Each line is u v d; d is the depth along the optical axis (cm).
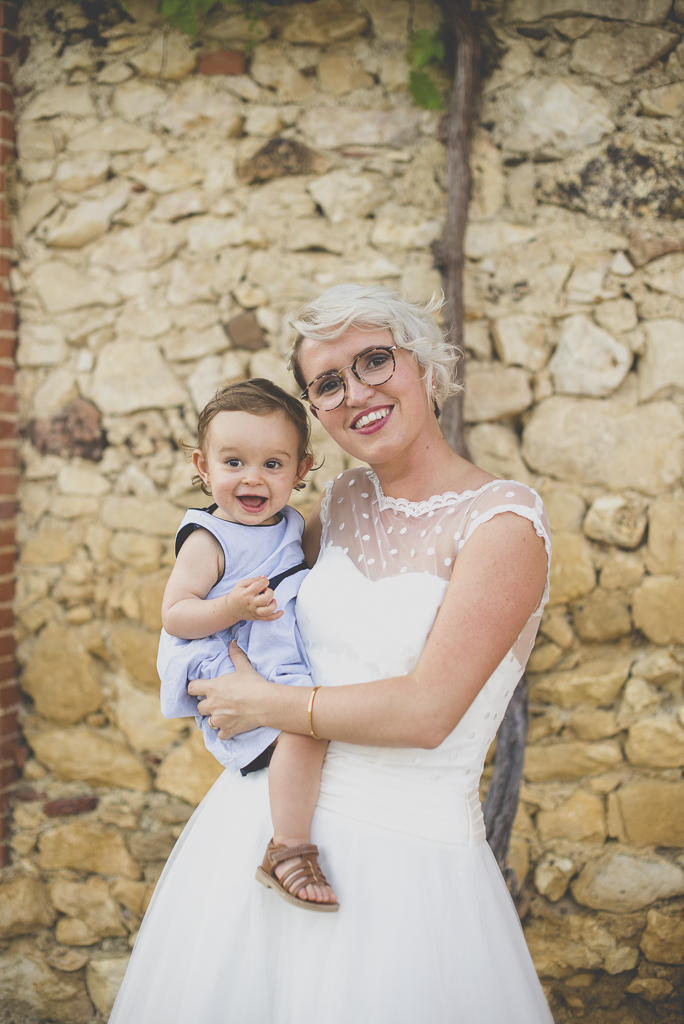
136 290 269
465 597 124
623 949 231
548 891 236
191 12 255
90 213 272
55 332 274
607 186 245
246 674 138
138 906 257
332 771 138
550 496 246
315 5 258
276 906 135
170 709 146
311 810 134
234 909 135
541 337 248
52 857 263
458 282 247
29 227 274
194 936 140
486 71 252
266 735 137
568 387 245
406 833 131
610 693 240
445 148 254
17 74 273
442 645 122
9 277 274
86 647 270
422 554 137
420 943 123
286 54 260
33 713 273
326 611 143
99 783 267
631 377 242
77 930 258
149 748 264
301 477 165
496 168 252
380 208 257
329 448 255
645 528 239
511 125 251
